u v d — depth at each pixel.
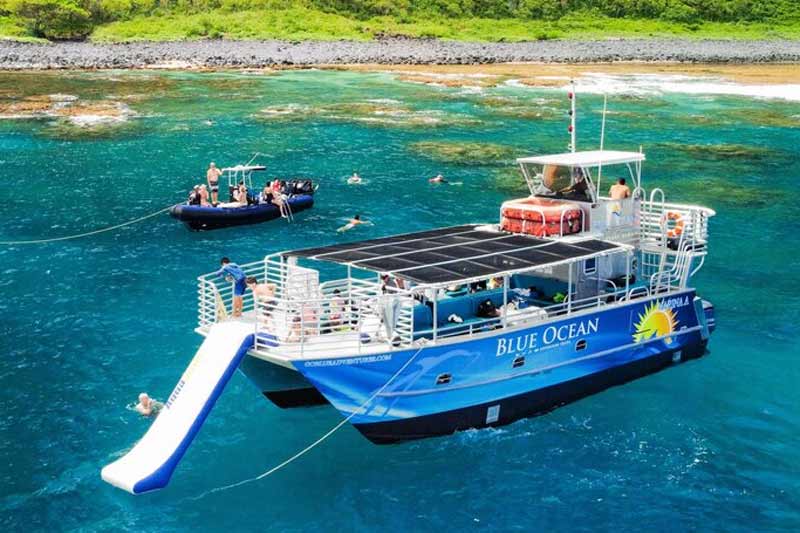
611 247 22.11
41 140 58.94
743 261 35.06
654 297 23.56
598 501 18.39
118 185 47.75
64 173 50.19
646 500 18.44
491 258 21.16
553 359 21.67
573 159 23.69
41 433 21.08
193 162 53.56
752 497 18.59
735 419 21.94
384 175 50.53
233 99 77.56
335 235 38.84
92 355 25.62
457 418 20.48
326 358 18.77
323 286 22.08
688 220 24.66
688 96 82.12
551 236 23.06
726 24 147.75
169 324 28.06
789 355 25.84
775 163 53.88
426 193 46.38
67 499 18.36
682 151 57.38
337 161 54.19
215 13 125.69
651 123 67.69
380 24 129.75
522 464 19.72
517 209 23.59
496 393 20.83
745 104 77.38
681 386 23.62
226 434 21.08
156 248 36.69
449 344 19.86
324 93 82.00
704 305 25.53
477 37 129.75
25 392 23.23
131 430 21.31
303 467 19.62
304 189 43.75
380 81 90.94
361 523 17.62
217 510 18.03
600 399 22.75
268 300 20.22
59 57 102.50
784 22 150.00
